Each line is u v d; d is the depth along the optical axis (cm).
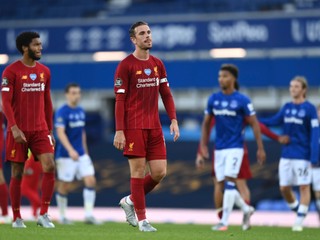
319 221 4619
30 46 2770
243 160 3809
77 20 7525
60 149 4275
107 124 7444
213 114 3672
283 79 6975
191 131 6856
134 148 2636
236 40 7100
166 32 7312
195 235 2630
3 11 8412
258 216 5359
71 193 6112
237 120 3578
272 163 6181
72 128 4266
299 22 6944
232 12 7550
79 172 4284
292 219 5172
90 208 4209
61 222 4275
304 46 6938
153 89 2659
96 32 7469
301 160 3719
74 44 7538
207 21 7188
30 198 4453
